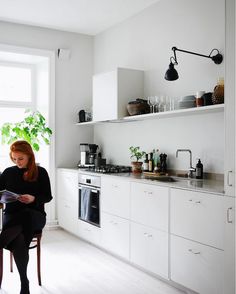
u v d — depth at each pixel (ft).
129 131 15.48
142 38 14.75
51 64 17.15
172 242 10.00
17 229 9.37
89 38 18.33
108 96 14.51
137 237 11.46
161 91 13.69
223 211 8.38
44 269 11.71
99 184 13.61
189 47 12.39
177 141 12.86
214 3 11.39
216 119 11.26
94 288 10.17
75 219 15.51
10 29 16.22
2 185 10.26
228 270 8.23
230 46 8.26
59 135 17.49
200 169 11.48
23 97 18.35
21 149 10.06
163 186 10.32
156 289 10.11
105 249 13.42
